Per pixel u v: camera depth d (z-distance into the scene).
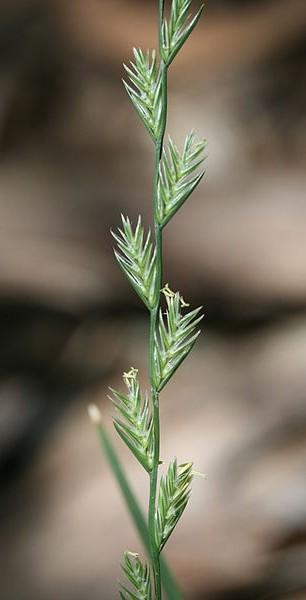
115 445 1.22
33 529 1.10
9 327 1.53
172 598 0.37
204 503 1.06
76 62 2.45
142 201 1.93
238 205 1.88
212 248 1.76
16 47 2.50
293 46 2.47
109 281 1.64
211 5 2.67
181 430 1.20
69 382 1.41
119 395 0.25
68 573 1.04
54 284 1.62
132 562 0.26
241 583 0.96
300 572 0.96
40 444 1.26
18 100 2.30
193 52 2.51
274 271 1.68
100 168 2.04
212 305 1.62
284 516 1.02
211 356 1.43
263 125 2.22
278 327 1.50
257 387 1.28
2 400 1.36
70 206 1.87
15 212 1.86
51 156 2.12
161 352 0.25
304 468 1.07
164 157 0.24
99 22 2.57
